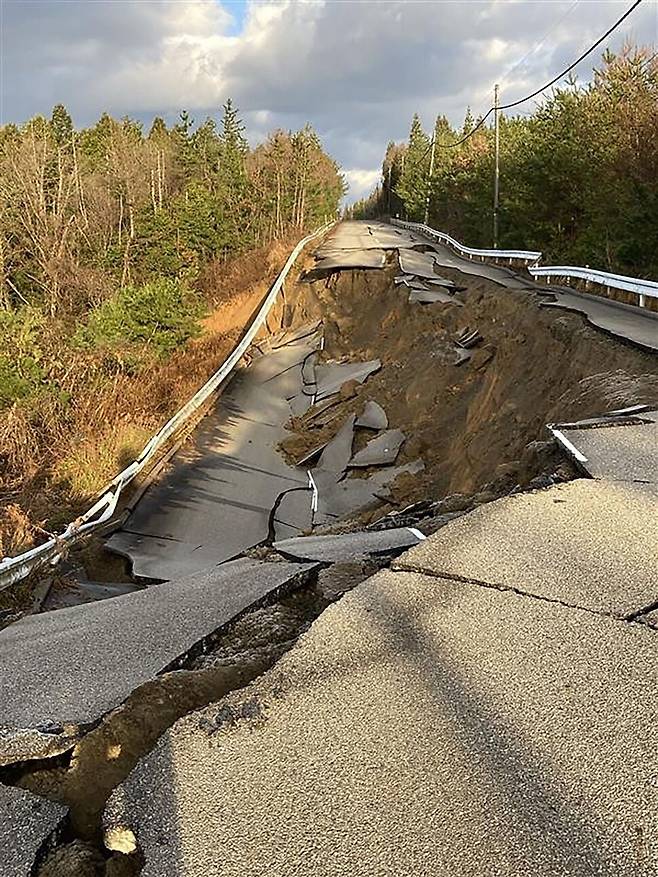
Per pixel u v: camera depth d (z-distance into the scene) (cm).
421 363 1977
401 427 1772
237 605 459
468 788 264
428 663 342
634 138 2108
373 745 290
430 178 5800
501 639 356
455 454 1484
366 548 556
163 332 2502
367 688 327
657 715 295
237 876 233
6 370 1742
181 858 242
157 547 1255
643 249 1872
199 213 4450
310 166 6675
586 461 604
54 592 962
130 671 386
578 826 244
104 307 2564
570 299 1705
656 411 771
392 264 2972
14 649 471
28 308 2258
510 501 530
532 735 289
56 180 3684
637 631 354
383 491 1510
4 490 1438
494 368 1641
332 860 237
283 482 1599
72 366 2022
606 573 412
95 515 1322
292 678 338
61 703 357
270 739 297
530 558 437
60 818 273
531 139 2934
